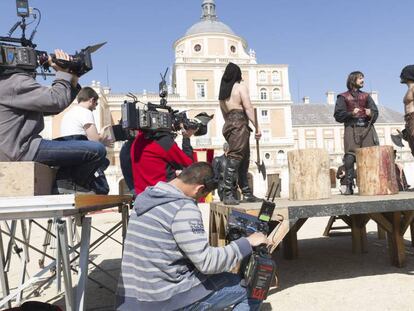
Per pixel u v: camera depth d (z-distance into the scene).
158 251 2.68
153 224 2.70
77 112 4.68
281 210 4.58
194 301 2.74
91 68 3.14
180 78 55.84
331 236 9.52
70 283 2.80
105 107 54.34
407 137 7.08
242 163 5.73
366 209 4.86
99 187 3.66
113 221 15.98
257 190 47.12
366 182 6.12
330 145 76.44
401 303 4.20
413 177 45.72
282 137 58.22
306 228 11.24
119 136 5.26
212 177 2.91
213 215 6.27
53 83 2.99
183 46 59.81
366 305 4.22
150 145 4.29
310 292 4.82
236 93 5.43
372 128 6.93
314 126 76.31
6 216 2.47
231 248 2.83
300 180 5.70
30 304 3.30
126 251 2.80
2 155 2.87
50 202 2.46
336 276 5.53
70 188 3.29
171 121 4.47
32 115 3.00
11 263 8.00
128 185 5.23
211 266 2.65
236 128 5.37
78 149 3.16
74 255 6.80
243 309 2.97
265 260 3.04
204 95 56.25
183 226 2.64
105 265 7.29
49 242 7.32
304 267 6.27
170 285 2.69
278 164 46.81
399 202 5.00
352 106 6.89
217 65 56.69
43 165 2.88
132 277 2.72
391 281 5.05
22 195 2.58
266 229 3.31
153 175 4.23
